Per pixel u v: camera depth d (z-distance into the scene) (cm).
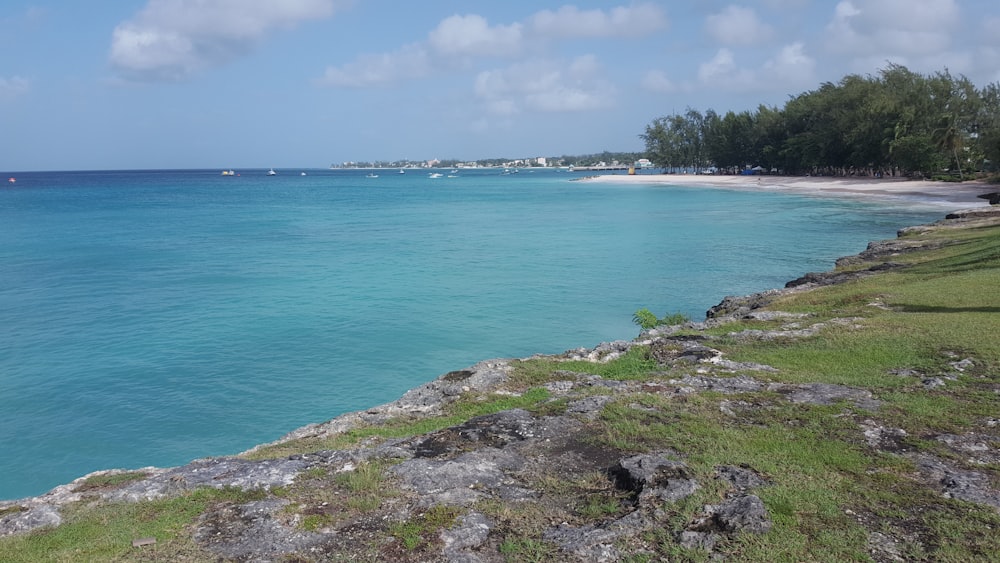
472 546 617
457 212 8244
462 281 3531
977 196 7450
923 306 1717
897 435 855
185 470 852
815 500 672
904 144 9475
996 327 1390
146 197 11919
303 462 848
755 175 15075
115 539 643
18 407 1823
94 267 3959
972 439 835
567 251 4591
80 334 2506
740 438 850
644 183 15688
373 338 2464
